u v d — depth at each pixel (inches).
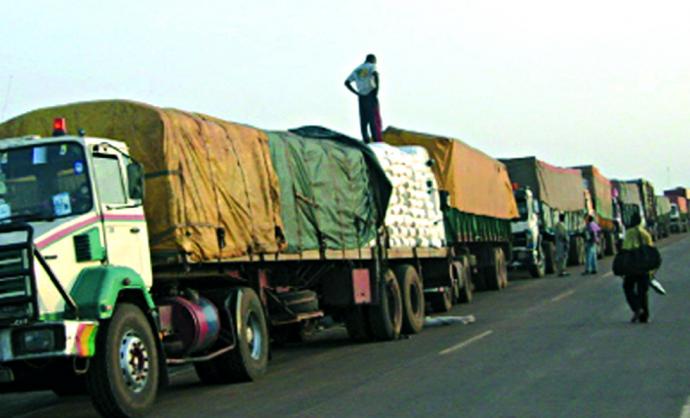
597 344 556.4
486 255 1163.9
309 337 768.3
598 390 398.6
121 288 401.1
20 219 396.8
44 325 369.7
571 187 1684.3
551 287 1135.6
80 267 395.9
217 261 478.9
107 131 457.7
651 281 674.2
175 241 445.1
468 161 1022.4
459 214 987.9
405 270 732.0
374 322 678.5
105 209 412.2
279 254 548.7
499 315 806.5
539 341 588.4
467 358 530.9
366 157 697.0
